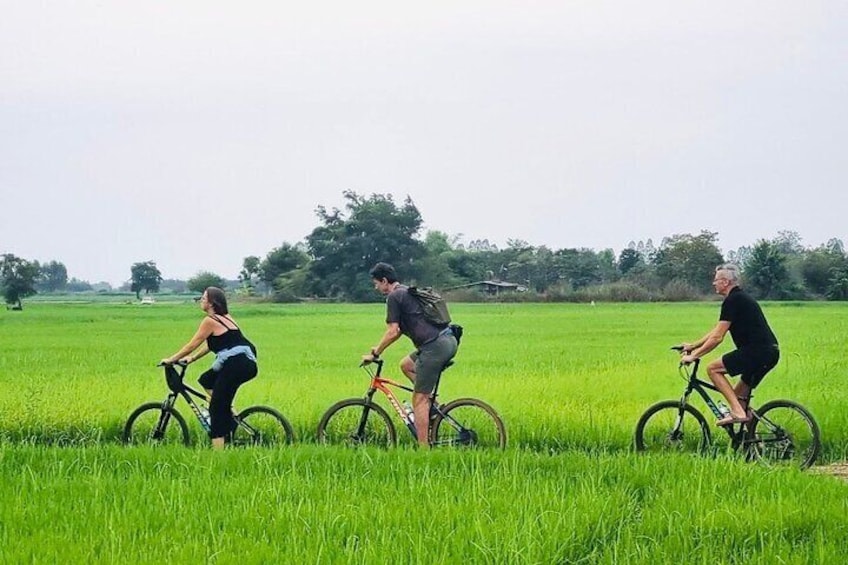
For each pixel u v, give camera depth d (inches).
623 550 291.7
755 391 666.8
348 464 405.4
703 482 365.1
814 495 348.8
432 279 4694.9
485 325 1857.8
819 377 766.5
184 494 351.3
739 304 451.2
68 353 1133.1
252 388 697.6
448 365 467.2
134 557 280.5
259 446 449.1
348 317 2357.3
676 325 1840.6
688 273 4672.7
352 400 474.9
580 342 1302.9
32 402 588.7
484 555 280.5
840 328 1585.9
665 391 680.4
